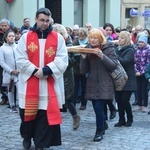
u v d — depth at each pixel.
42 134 6.56
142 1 25.53
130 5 25.14
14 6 19.02
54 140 6.65
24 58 6.54
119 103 8.67
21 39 6.58
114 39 10.55
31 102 6.52
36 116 6.62
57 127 6.64
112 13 23.86
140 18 25.45
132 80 8.48
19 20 18.97
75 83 10.27
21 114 6.72
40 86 6.55
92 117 9.65
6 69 9.96
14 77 9.95
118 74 7.38
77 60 10.02
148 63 9.66
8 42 10.07
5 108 10.59
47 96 6.55
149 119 9.59
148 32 13.27
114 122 9.11
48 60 6.52
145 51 10.26
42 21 6.47
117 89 7.52
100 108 7.50
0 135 7.96
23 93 6.59
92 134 8.08
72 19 21.36
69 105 8.25
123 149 7.13
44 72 6.44
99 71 7.38
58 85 6.63
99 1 22.94
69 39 8.12
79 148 7.16
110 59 7.31
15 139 7.68
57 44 6.55
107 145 7.35
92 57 7.41
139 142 7.57
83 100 10.49
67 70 8.10
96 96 7.40
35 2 19.36
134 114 10.20
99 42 7.48
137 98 11.27
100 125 7.57
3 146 7.24
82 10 22.33
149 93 13.15
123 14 24.92
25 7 18.95
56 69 6.50
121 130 8.41
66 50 6.64
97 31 7.49
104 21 23.78
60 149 7.08
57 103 6.59
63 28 8.05
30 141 6.97
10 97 10.05
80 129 8.47
